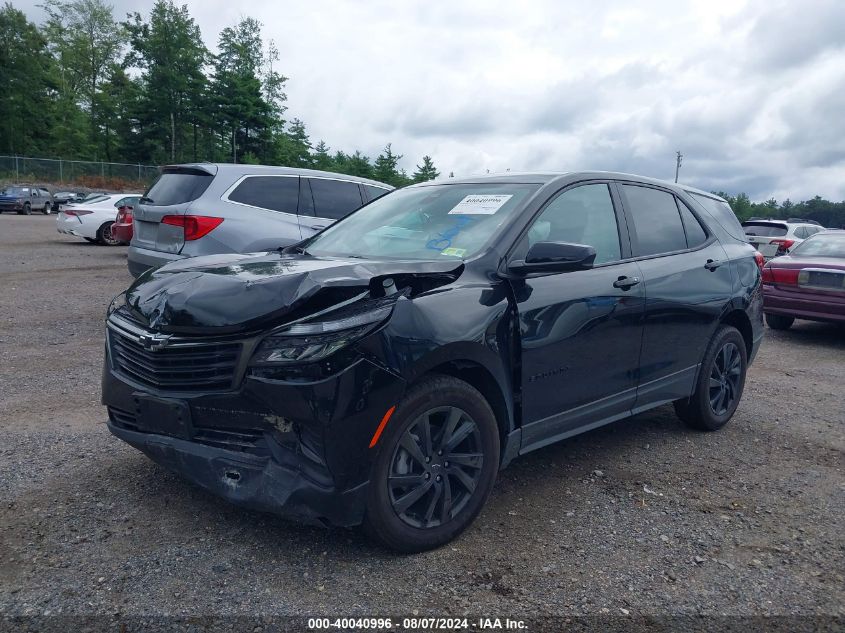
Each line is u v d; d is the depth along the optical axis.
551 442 3.67
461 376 3.24
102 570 2.80
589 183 4.12
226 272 3.10
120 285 10.95
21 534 3.06
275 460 2.77
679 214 4.80
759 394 6.22
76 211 17.91
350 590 2.73
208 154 65.38
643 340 4.12
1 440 4.22
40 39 68.56
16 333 7.30
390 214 4.22
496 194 3.90
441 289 3.09
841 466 4.41
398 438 2.88
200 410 2.87
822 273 8.89
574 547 3.18
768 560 3.14
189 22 63.88
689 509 3.66
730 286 4.91
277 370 2.67
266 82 71.75
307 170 8.31
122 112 67.44
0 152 66.31
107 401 3.27
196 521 3.24
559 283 3.58
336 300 2.82
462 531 3.17
